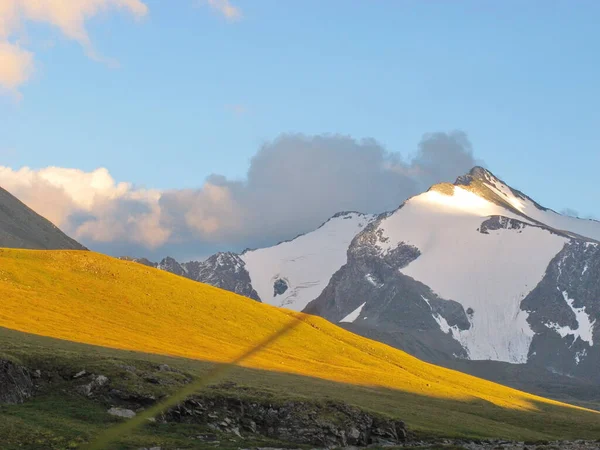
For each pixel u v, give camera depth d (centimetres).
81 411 6850
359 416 8388
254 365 13112
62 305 14250
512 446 9025
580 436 11681
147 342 13075
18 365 7212
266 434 7731
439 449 7888
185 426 7200
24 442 5838
